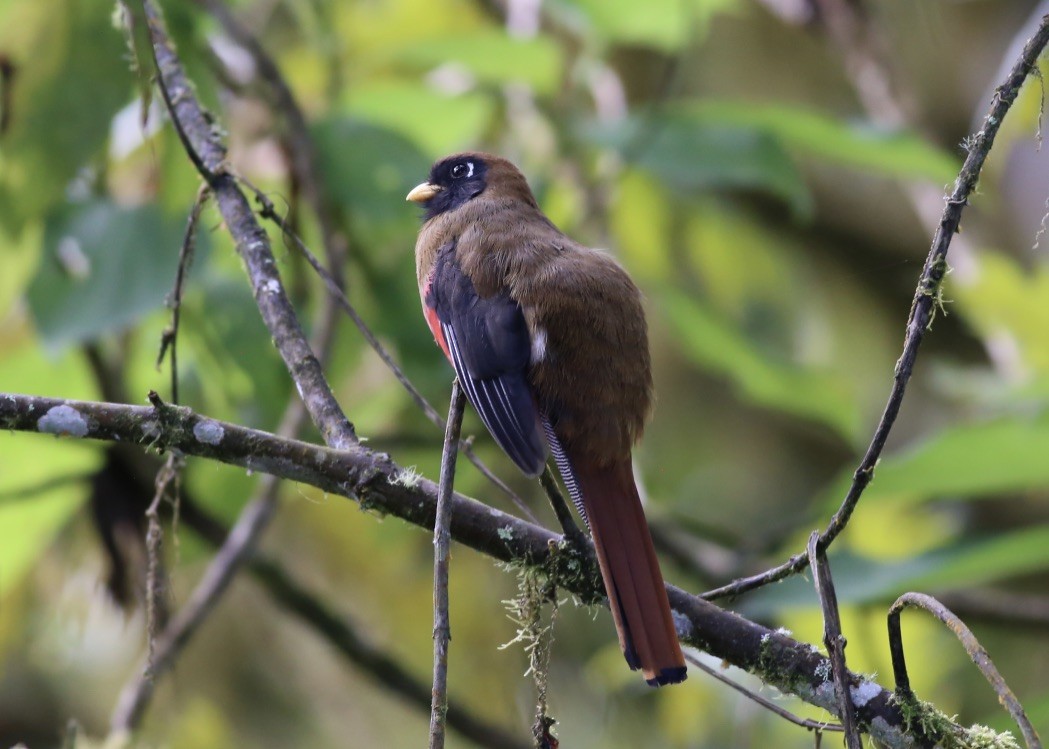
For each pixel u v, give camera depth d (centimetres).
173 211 878
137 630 1246
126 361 1048
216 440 561
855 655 1073
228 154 712
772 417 1438
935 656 1127
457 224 767
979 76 1349
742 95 1416
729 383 1439
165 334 651
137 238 904
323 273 641
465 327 691
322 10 1068
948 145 1332
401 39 1231
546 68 1067
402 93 1076
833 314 1428
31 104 858
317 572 1202
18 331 1066
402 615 1194
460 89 1095
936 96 1361
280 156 978
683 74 1365
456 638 1179
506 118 1195
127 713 827
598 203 1104
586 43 1098
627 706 1214
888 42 1287
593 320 665
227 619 1230
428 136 1104
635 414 661
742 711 1092
